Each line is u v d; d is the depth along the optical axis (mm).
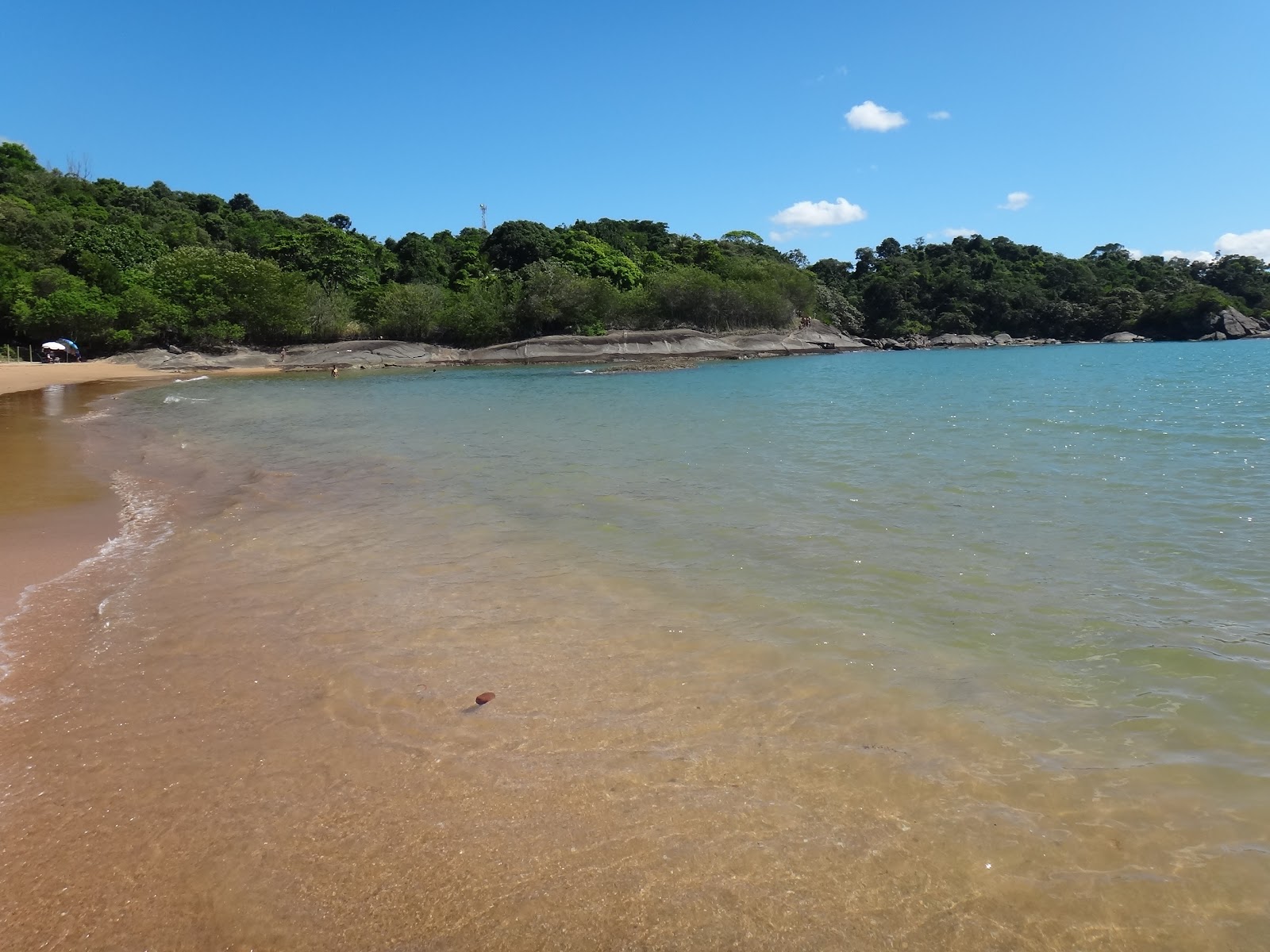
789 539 8617
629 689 5180
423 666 5578
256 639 6109
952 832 3713
